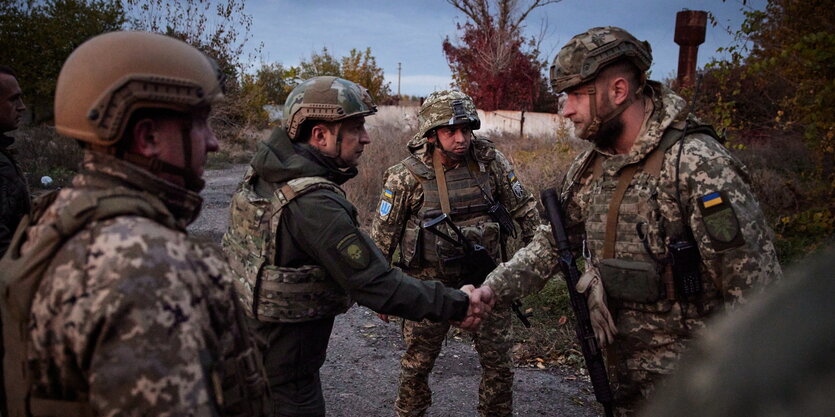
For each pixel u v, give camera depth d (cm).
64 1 1612
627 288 184
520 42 2311
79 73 104
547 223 227
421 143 288
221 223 739
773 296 45
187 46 112
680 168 176
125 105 103
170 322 93
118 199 100
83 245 95
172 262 96
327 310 192
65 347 93
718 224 166
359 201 734
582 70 183
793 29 530
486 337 279
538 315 448
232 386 112
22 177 276
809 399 37
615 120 188
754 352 42
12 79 268
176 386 91
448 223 271
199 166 114
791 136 747
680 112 182
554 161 845
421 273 290
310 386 197
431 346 282
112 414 89
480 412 293
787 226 493
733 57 510
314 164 194
